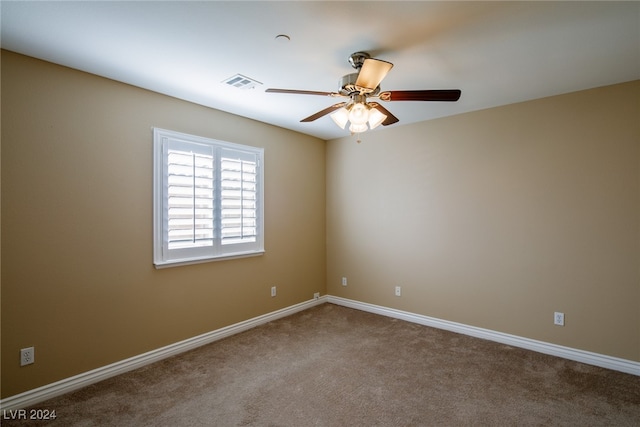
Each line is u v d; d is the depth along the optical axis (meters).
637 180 2.55
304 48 2.09
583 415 2.05
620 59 2.23
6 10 1.66
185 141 3.01
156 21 1.78
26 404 2.14
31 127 2.17
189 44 2.03
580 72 2.44
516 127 3.09
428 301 3.67
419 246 3.73
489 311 3.26
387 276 4.02
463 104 3.13
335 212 4.53
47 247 2.24
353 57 2.17
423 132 3.69
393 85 2.69
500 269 3.19
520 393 2.30
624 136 2.60
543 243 2.96
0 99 2.06
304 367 2.69
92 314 2.45
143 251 2.74
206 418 2.04
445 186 3.54
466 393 2.30
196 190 3.06
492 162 3.23
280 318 3.93
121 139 2.61
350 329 3.57
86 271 2.42
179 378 2.52
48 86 2.25
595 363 2.70
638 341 2.55
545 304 2.95
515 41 2.00
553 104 2.91
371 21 1.79
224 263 3.36
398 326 3.65
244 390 2.35
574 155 2.81
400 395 2.28
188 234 3.01
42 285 2.22
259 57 2.21
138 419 2.03
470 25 1.83
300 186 4.22
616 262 2.63
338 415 2.07
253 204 3.59
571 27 1.84
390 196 3.97
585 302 2.76
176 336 2.96
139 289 2.71
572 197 2.82
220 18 1.76
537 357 2.86
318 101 3.05
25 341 2.15
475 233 3.34
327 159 4.59
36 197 2.20
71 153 2.35
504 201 3.16
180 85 2.68
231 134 3.40
